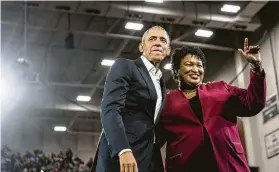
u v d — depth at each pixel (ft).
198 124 11.66
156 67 10.75
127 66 10.16
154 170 10.09
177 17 47.67
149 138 10.08
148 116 10.17
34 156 74.13
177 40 53.06
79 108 73.10
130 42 58.49
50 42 57.88
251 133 52.29
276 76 48.60
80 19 52.21
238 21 49.42
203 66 12.64
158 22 49.26
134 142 9.77
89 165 76.69
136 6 46.14
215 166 11.21
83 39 57.36
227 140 11.46
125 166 8.77
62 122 82.02
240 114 11.86
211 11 48.73
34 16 50.65
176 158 11.69
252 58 10.70
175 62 12.67
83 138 84.74
